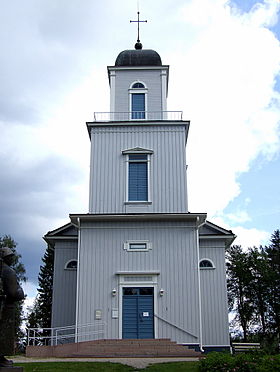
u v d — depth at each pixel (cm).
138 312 2369
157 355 2067
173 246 2462
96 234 2489
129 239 2478
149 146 2708
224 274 2781
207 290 2752
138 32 3253
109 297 2389
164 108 2880
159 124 2734
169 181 2636
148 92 2914
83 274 2425
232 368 1166
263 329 4875
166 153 2691
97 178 2653
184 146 2702
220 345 2645
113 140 2725
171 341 2222
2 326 709
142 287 2405
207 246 2838
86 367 1509
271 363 1126
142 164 2692
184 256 2444
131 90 2920
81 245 2470
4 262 741
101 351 2106
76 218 2486
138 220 2498
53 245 3036
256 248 5278
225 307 2720
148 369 1473
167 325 2338
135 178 2662
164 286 2398
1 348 702
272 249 5300
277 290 4869
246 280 5012
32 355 2070
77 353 2081
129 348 2128
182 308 2361
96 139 2727
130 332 2339
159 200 2602
